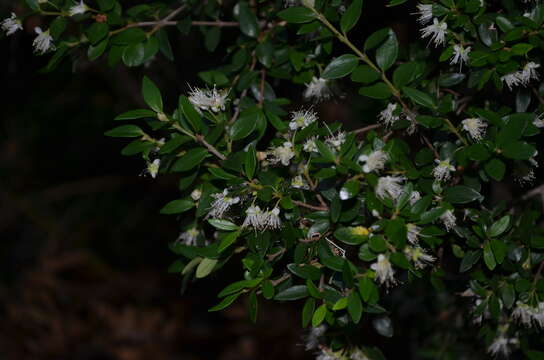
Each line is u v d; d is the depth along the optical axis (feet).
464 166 2.70
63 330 6.53
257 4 3.14
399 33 3.60
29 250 7.24
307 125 2.71
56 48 2.93
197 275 2.79
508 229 2.81
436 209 2.59
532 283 2.79
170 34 4.23
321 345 2.96
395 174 2.65
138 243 7.43
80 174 7.27
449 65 2.97
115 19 2.87
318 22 2.78
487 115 2.65
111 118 6.61
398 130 2.93
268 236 2.65
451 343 3.53
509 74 2.73
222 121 2.75
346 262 2.54
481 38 2.72
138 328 6.69
